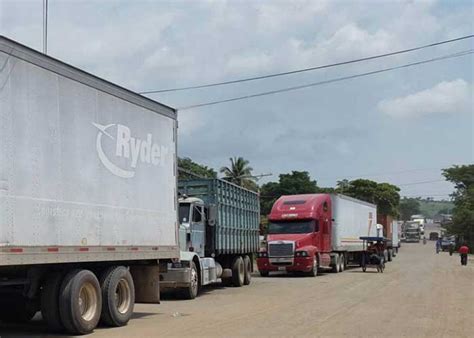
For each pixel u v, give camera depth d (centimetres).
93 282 1231
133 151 1392
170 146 1577
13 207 1020
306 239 3238
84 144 1216
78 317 1173
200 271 2038
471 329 1295
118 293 1337
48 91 1120
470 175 10469
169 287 1898
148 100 1469
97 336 1182
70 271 1195
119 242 1319
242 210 2594
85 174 1214
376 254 3600
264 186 8788
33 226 1064
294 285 2547
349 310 1611
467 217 8675
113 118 1320
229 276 2422
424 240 12475
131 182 1378
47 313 1178
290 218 3322
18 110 1044
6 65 1021
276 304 1775
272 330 1254
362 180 8656
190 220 2081
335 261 3591
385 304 1764
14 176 1026
